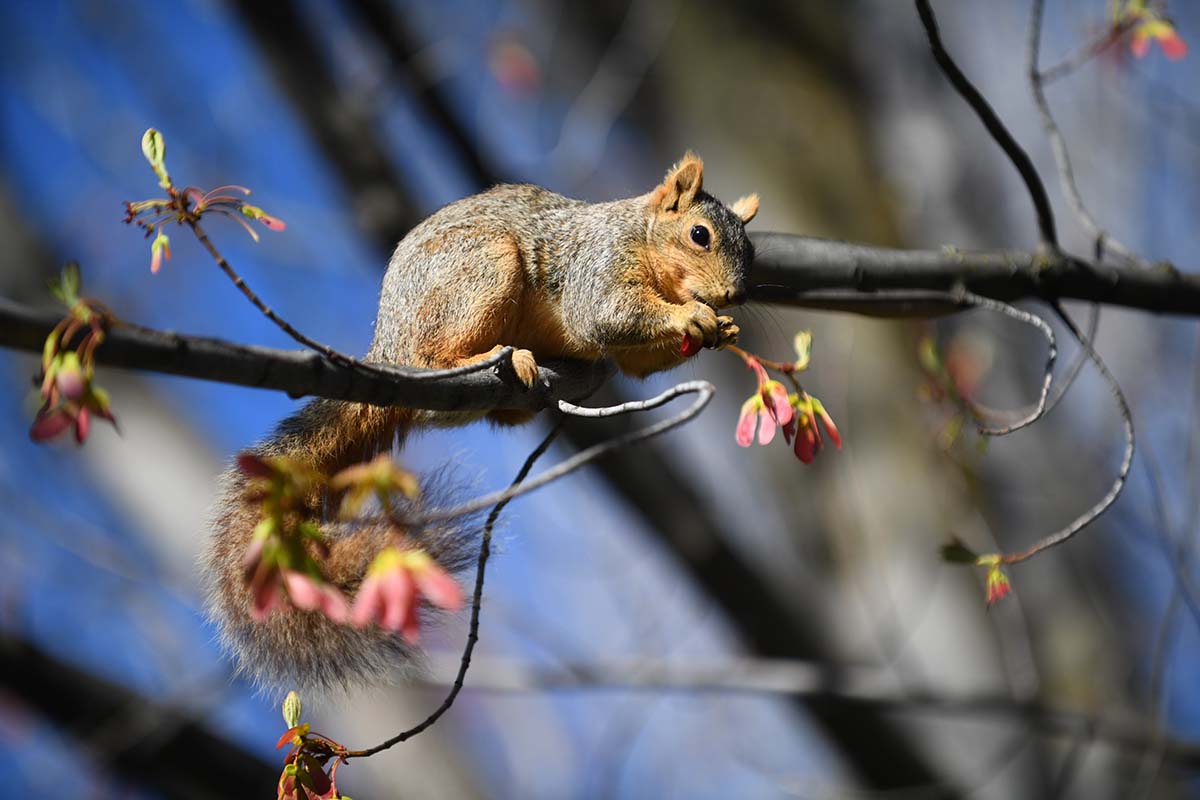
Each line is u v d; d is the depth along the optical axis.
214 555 6.90
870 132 15.14
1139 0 8.98
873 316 9.13
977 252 9.09
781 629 12.81
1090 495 13.31
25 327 4.45
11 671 9.88
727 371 14.97
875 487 13.23
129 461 13.64
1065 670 12.86
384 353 8.38
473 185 13.09
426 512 6.32
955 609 12.95
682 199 8.73
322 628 6.49
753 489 14.66
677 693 11.68
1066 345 13.88
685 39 15.69
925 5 7.67
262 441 7.57
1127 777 12.47
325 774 5.41
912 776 12.68
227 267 4.87
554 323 8.76
